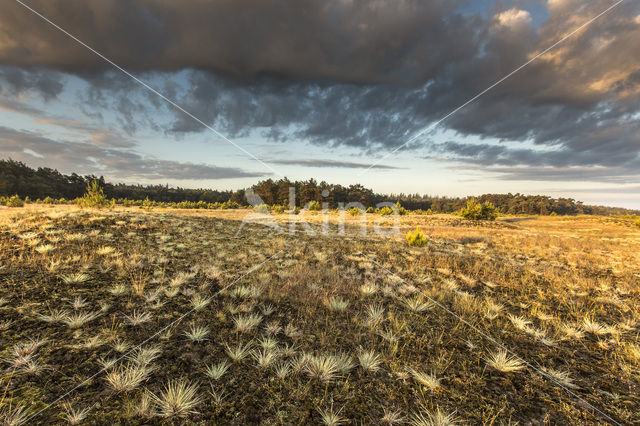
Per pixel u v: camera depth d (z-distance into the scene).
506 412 2.96
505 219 39.12
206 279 6.82
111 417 2.54
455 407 3.00
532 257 12.50
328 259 10.16
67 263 6.38
